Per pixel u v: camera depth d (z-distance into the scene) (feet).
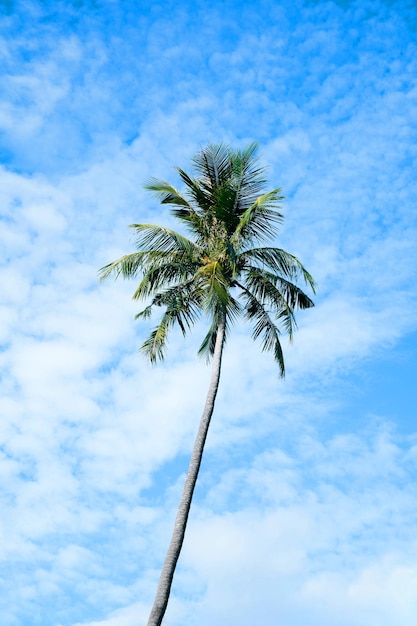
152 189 73.20
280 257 73.20
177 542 54.08
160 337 72.49
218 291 64.85
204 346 73.97
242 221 70.13
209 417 62.13
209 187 76.43
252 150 74.38
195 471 58.34
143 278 72.08
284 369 73.26
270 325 74.33
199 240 75.31
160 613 50.42
